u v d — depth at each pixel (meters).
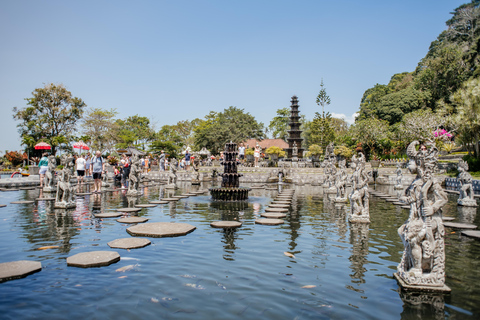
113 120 50.50
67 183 10.18
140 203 11.87
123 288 3.93
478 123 24.81
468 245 6.10
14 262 4.71
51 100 37.94
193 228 7.32
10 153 41.44
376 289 3.99
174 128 73.06
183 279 4.25
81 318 3.18
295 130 45.75
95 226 7.44
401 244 6.13
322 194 16.97
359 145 43.50
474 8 59.66
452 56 52.56
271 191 18.97
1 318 3.15
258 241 6.30
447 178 21.59
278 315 3.28
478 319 3.23
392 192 18.83
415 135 40.69
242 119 71.06
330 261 5.07
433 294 3.85
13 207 10.13
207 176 30.17
